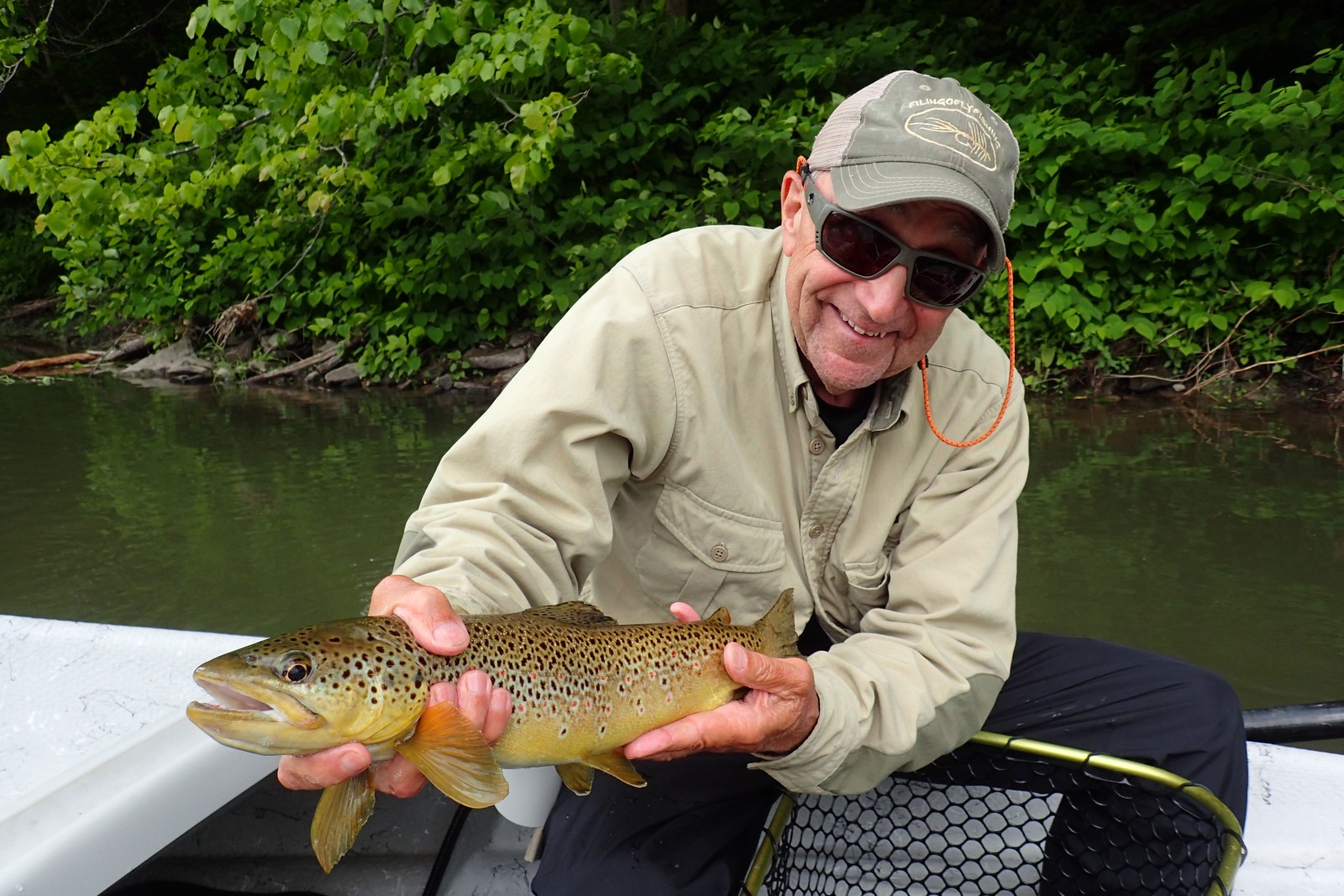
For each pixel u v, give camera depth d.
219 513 5.26
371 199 9.56
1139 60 9.80
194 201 9.48
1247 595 4.02
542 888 1.79
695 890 1.76
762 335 1.88
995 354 2.04
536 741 1.40
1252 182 8.27
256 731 1.15
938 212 1.65
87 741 1.88
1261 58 10.28
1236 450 6.22
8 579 4.41
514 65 8.41
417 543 1.65
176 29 16.77
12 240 14.39
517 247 9.47
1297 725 2.24
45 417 7.96
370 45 9.43
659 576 1.94
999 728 1.89
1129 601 3.99
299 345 10.12
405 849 2.06
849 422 1.93
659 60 10.37
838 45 11.00
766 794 1.93
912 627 1.82
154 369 10.23
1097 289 8.24
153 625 3.93
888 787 2.03
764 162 9.51
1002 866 1.84
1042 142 8.48
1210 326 8.28
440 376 9.21
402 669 1.25
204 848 1.94
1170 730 1.83
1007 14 11.73
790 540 1.96
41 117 17.47
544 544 1.65
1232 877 1.67
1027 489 5.45
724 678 1.62
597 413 1.72
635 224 9.39
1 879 1.28
